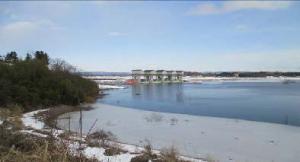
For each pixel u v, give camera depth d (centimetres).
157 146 1758
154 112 3506
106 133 1962
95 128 2309
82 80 5375
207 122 2716
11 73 3856
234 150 1705
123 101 5097
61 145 562
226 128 2402
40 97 3838
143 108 3994
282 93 6334
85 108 3791
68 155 559
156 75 14275
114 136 1973
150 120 2853
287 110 3438
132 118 2994
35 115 2852
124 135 2103
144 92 7531
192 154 1595
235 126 2492
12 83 3700
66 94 4078
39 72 4150
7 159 563
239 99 5016
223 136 2081
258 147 1769
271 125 2514
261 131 2262
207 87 10050
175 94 6619
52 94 3916
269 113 3238
